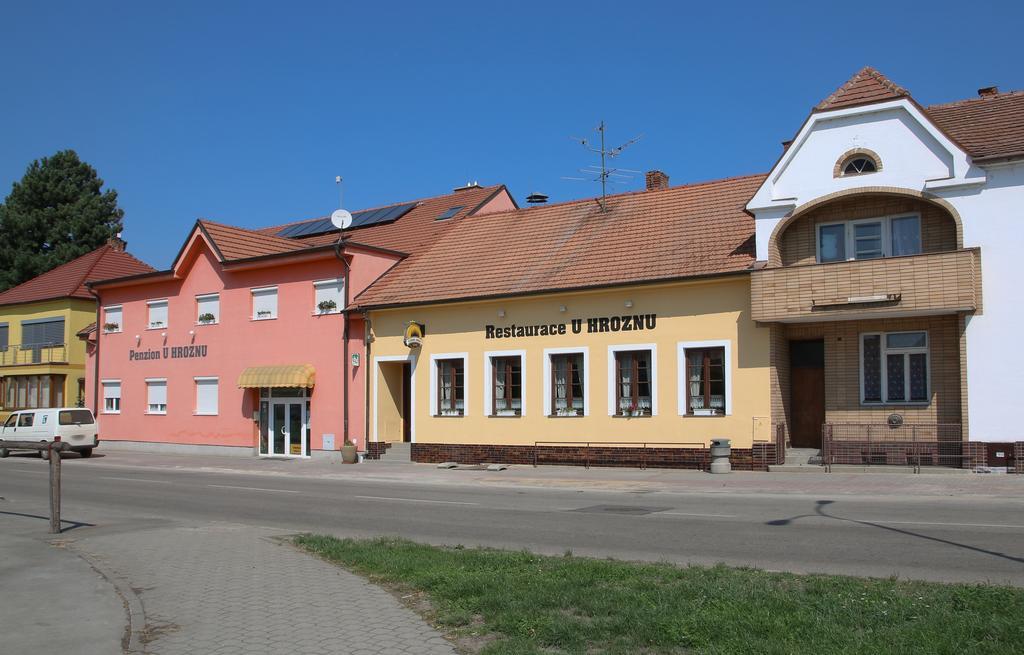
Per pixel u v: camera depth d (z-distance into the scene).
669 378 23.81
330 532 13.43
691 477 21.44
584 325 25.33
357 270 31.02
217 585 9.06
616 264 25.55
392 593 8.58
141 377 38.12
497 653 6.31
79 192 66.44
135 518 14.99
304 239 40.88
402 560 9.90
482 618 7.49
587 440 25.02
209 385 35.38
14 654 6.86
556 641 6.61
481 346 27.17
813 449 23.16
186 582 9.23
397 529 13.58
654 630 6.60
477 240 31.44
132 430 38.28
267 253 36.31
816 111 21.92
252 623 7.57
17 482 23.33
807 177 22.02
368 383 29.88
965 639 6.14
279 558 10.55
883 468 20.70
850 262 20.89
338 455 30.55
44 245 64.38
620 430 24.48
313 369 31.48
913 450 20.91
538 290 25.77
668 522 13.54
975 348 20.00
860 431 21.62
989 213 19.92
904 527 12.20
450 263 30.33
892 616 6.78
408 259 32.53
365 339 30.05
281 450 32.62
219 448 34.59
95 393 40.09
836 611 6.97
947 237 20.97
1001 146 20.41
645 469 23.78
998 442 19.66
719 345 23.09
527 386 26.19
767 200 22.39
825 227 22.52
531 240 29.62
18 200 64.25
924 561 9.59
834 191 21.62
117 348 39.38
